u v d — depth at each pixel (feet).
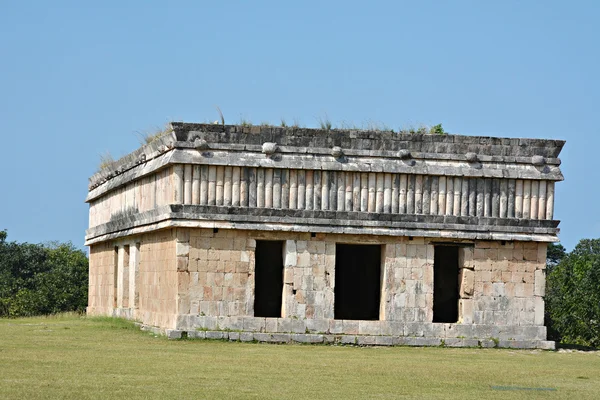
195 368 85.61
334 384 78.54
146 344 108.17
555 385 83.76
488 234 122.42
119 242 151.53
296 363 93.35
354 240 120.47
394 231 120.16
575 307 180.55
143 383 74.49
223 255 117.50
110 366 84.53
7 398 64.90
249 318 117.29
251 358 96.32
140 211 134.82
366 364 95.20
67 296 224.74
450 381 83.82
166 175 120.57
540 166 124.47
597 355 119.44
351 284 146.30
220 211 116.37
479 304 122.93
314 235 119.44
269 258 142.41
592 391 80.28
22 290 229.04
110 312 156.76
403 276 121.19
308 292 119.03
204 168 116.98
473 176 122.21
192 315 116.16
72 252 263.90
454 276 141.79
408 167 120.88
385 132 121.29
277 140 118.83
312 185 119.44
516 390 79.25
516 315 123.65
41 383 72.23
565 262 210.79
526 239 123.13
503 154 123.75
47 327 132.16
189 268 116.47
